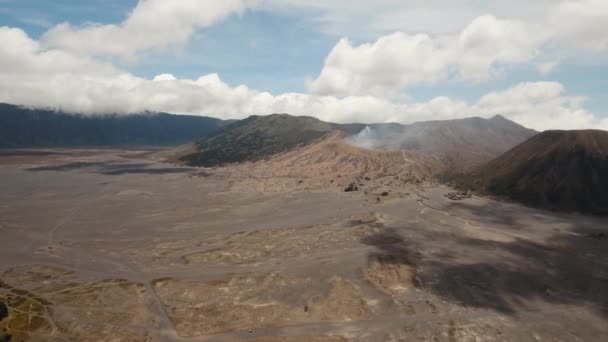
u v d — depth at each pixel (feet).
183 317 269.85
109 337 246.88
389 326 258.37
